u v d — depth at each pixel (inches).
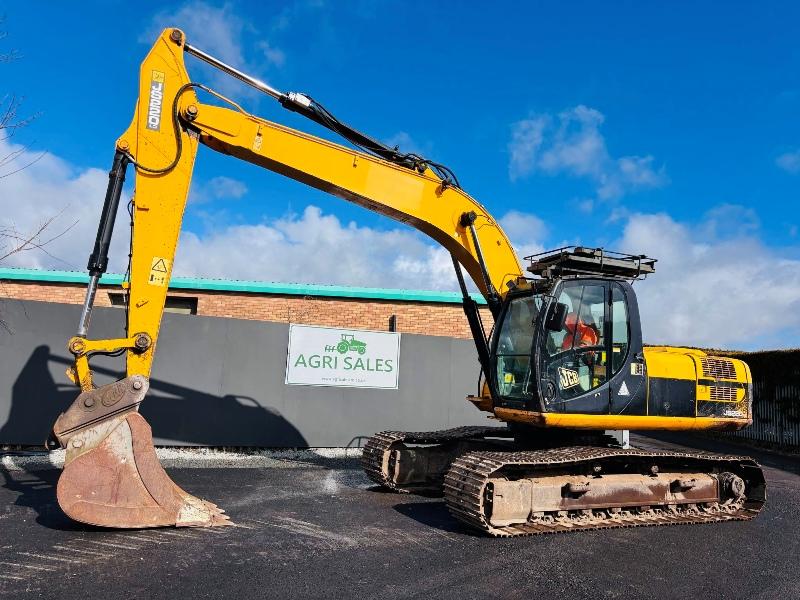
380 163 287.4
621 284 288.4
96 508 212.2
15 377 405.7
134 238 239.6
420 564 199.9
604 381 276.7
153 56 251.3
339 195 288.4
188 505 229.9
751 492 309.6
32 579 171.9
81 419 216.2
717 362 307.9
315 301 588.1
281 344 461.1
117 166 241.3
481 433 351.6
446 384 497.7
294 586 173.9
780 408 587.5
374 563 198.8
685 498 290.5
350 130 285.6
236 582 175.0
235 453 432.8
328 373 469.4
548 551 222.2
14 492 281.0
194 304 598.2
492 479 245.9
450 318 593.9
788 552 233.9
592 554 220.8
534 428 305.9
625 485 274.4
